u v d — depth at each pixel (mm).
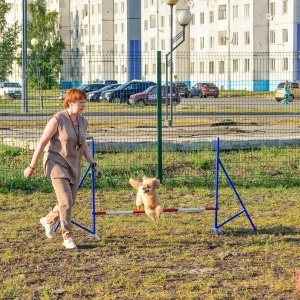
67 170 10562
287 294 8555
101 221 12578
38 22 117250
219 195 15117
